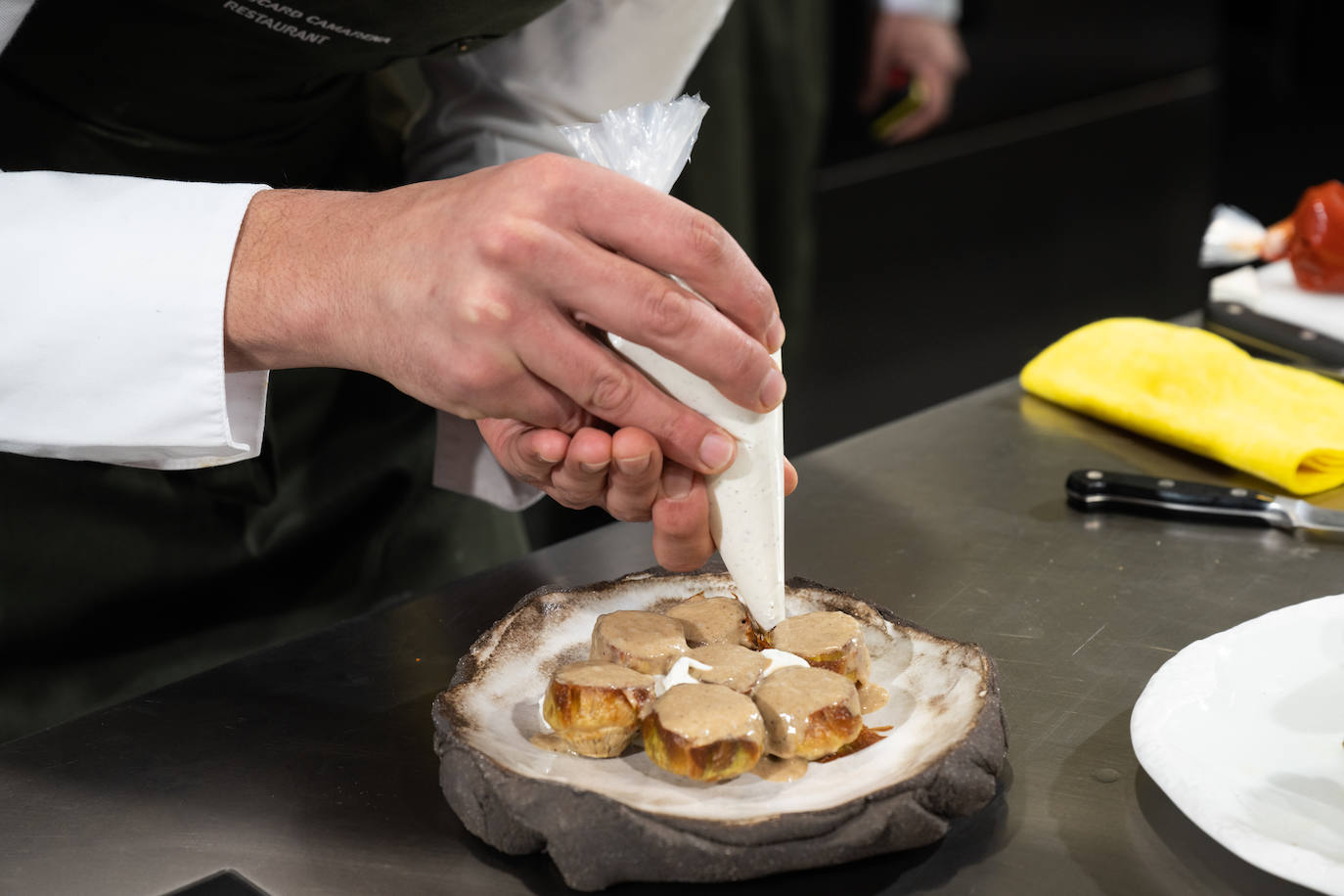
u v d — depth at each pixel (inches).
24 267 25.0
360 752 24.1
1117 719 24.3
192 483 38.1
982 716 21.0
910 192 99.3
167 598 39.4
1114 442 36.8
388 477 43.4
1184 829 21.2
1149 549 30.8
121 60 32.6
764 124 79.0
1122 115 112.4
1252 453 32.9
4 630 37.0
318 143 38.8
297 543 41.9
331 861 21.2
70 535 37.2
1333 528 31.0
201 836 22.0
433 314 21.5
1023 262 108.7
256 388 27.2
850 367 97.9
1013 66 105.2
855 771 21.0
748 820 19.4
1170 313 109.7
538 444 23.3
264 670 27.1
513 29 35.9
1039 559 30.5
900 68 85.0
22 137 33.5
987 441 37.3
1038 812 21.7
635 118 24.0
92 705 38.6
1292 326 42.3
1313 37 128.8
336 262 22.9
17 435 26.4
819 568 30.6
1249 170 126.0
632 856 19.3
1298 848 18.9
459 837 21.6
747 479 22.9
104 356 25.1
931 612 28.4
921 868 20.4
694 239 20.5
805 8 77.5
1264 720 22.1
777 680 21.8
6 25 28.7
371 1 31.5
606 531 32.7
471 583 30.2
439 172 41.5
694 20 39.2
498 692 23.1
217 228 24.6
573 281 20.5
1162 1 114.7
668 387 22.6
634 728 21.5
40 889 20.9
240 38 32.5
